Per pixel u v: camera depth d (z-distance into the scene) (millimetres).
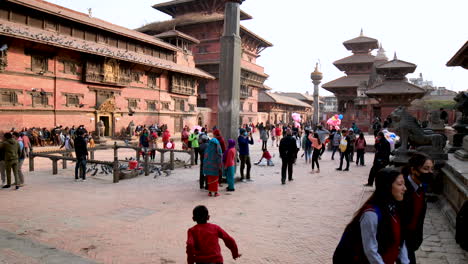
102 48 32875
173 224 7410
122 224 7406
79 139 12914
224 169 12141
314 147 15000
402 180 2922
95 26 32625
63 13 30266
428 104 59625
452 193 8156
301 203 9367
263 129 24281
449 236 6738
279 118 82938
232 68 12664
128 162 15969
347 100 62406
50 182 12445
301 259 5578
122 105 36781
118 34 35719
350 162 19156
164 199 9766
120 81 35594
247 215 8148
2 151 11359
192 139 17438
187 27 60750
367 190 11156
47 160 19766
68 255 5535
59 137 27656
